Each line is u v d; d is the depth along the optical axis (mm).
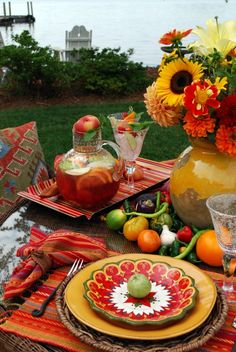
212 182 1367
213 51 1311
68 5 54281
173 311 1059
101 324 1010
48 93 7301
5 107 7004
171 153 4840
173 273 1197
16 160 2180
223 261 1178
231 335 1043
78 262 1326
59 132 5625
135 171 1896
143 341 981
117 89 7258
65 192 1617
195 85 1214
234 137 1256
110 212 1544
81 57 7805
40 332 1059
